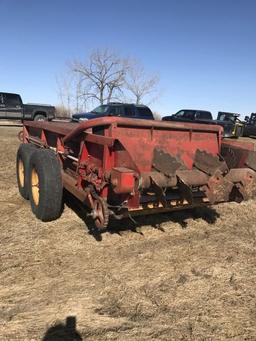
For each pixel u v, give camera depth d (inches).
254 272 172.2
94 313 135.6
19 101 981.2
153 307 140.7
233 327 130.6
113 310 137.9
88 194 180.9
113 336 123.4
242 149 204.8
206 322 132.9
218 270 172.2
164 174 172.1
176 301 145.3
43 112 1011.9
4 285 152.0
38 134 296.5
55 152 229.9
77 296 145.9
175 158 172.6
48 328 126.6
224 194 181.5
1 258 175.2
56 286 152.6
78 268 168.7
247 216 256.5
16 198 269.6
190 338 123.8
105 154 173.2
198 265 176.7
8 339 120.7
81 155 194.7
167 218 238.1
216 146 214.5
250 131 1162.0
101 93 1872.5
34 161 218.5
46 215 215.6
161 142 193.6
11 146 559.8
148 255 184.9
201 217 245.0
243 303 146.0
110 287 153.2
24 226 214.7
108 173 168.7
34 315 133.3
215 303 145.1
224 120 1075.9
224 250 195.3
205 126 207.0
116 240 201.2
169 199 181.0
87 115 746.8
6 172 359.3
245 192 190.5
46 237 200.4
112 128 181.6
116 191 159.8
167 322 132.0
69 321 130.5
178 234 214.7
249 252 194.4
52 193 210.4
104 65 1846.7
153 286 155.6
